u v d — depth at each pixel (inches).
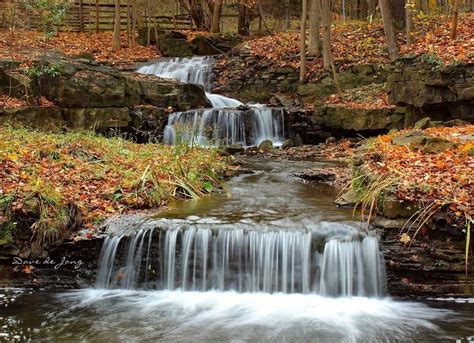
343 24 927.7
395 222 263.1
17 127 502.0
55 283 273.4
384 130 575.2
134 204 314.3
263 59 812.6
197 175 381.4
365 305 247.8
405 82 553.6
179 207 318.0
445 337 213.2
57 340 210.1
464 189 267.6
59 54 716.7
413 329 220.4
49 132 498.9
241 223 277.6
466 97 499.8
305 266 261.0
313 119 625.9
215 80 823.7
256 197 346.0
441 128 470.9
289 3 1165.1
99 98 590.6
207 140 522.9
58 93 569.9
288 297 257.6
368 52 747.4
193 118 622.8
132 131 607.8
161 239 272.2
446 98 515.8
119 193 325.7
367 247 258.7
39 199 281.9
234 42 946.7
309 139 634.2
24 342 208.1
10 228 271.6
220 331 219.1
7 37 802.8
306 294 260.1
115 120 589.3
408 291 255.6
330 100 675.4
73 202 291.3
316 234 263.7
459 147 342.6
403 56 562.9
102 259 275.4
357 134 596.4
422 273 254.8
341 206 313.6
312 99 714.2
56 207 281.3
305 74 741.3
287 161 506.3
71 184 328.5
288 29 1080.2
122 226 283.7
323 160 510.9
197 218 289.0
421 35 742.5
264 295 260.1
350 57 743.1
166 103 653.9
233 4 1105.4
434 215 256.7
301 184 395.5
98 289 272.8
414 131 411.8
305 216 289.4
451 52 522.3
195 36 935.0
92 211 297.4
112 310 242.5
